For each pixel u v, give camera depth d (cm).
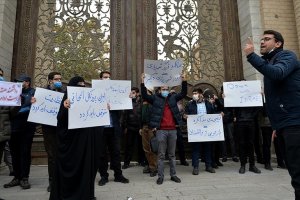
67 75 714
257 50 702
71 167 338
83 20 745
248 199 368
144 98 496
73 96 342
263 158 636
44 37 730
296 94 247
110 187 444
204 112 593
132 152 645
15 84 402
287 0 738
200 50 758
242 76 752
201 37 766
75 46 730
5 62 658
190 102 618
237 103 562
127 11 747
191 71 744
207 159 575
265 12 720
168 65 486
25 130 465
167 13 765
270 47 272
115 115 484
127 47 726
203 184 460
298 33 698
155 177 525
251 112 569
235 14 791
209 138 557
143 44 734
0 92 388
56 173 341
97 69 722
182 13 772
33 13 734
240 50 769
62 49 727
